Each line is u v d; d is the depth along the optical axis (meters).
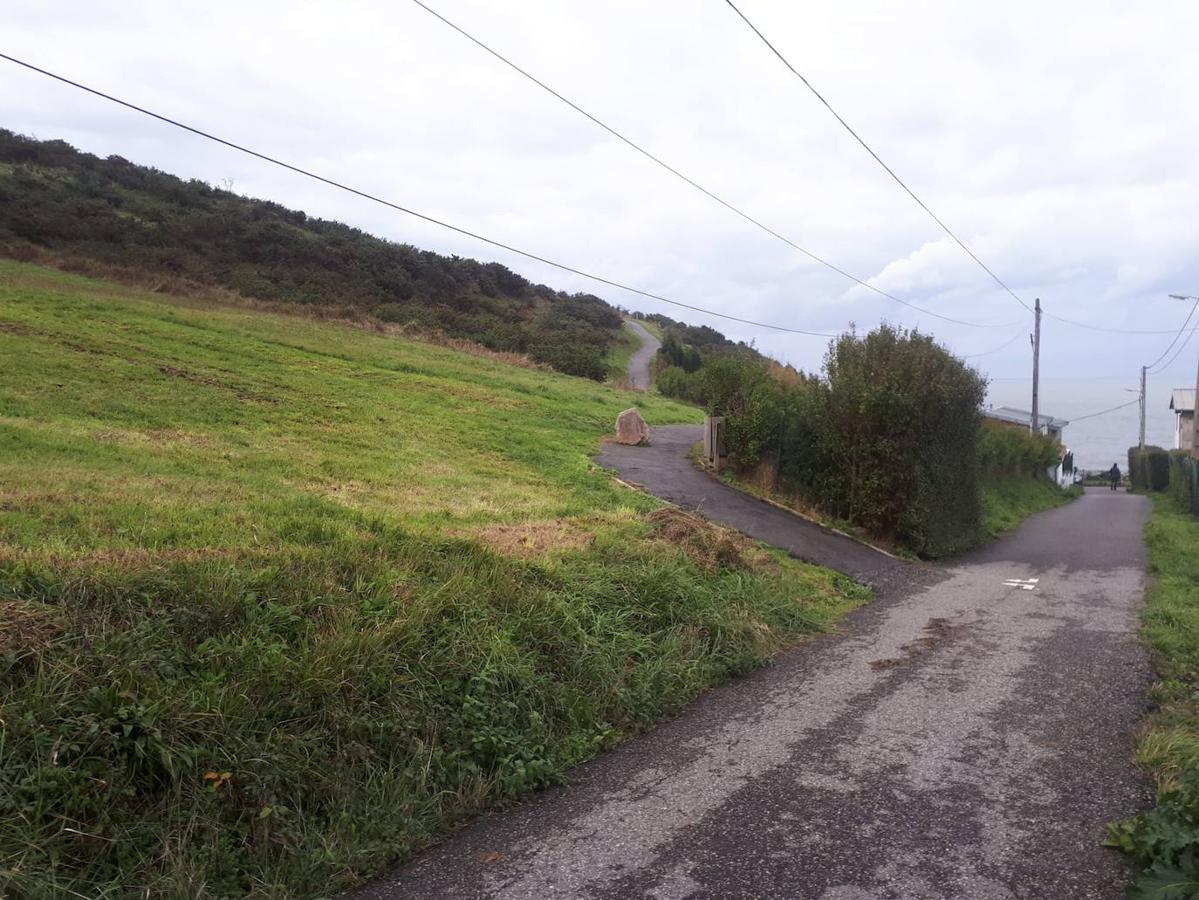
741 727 6.00
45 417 12.05
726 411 18.08
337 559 6.39
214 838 3.82
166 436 12.30
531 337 44.12
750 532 13.36
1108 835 4.05
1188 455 31.31
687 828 4.32
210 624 5.02
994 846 4.02
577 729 5.71
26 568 4.94
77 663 4.23
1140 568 14.00
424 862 4.07
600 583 7.93
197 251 39.91
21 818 3.45
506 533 9.41
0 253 29.41
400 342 30.53
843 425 16.00
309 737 4.49
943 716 6.11
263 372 19.47
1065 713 6.16
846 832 4.21
